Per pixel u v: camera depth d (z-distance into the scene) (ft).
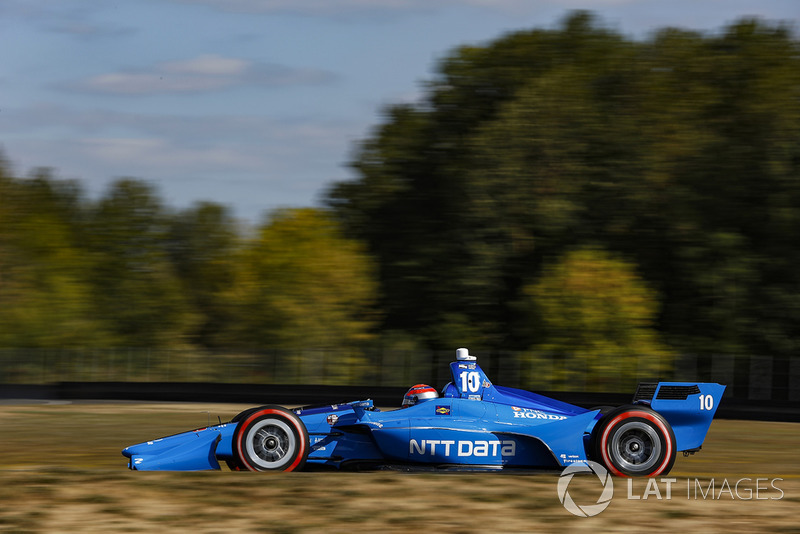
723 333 237.25
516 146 247.09
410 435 67.36
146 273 296.51
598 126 248.73
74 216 310.04
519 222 248.52
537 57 287.69
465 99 289.94
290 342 256.11
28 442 92.27
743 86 262.47
